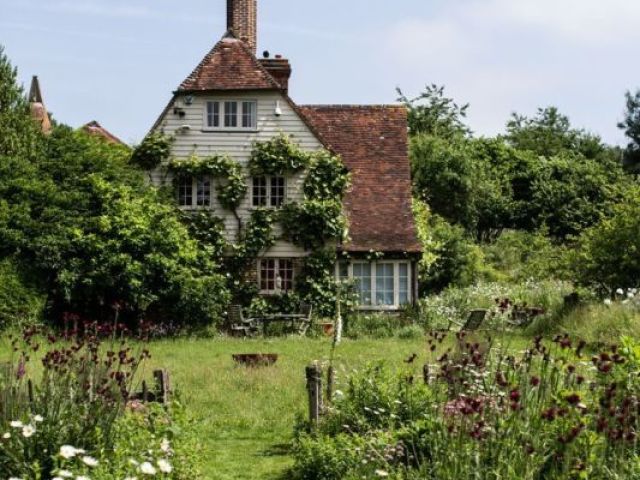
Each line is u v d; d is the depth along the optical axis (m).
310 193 34.62
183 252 31.06
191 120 34.59
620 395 9.43
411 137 55.75
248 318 32.91
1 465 9.28
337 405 12.73
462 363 11.16
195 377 19.17
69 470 9.07
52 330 28.25
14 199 30.02
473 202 53.03
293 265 34.44
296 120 34.78
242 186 34.41
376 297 34.47
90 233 30.06
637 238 29.12
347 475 10.63
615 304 25.81
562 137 83.56
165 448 9.88
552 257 43.75
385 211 35.66
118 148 35.62
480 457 8.58
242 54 35.03
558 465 8.69
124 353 10.54
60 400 9.71
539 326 27.14
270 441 14.21
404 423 11.82
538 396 9.14
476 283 39.56
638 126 78.12
